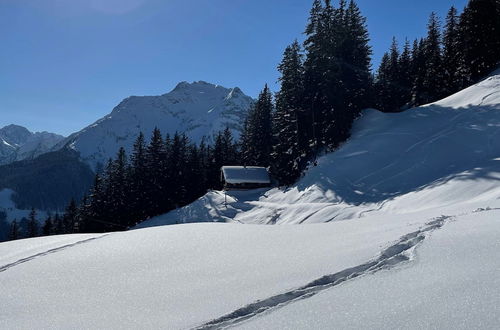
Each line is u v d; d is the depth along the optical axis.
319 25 49.41
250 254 7.99
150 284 6.63
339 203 34.00
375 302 4.30
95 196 66.94
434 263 5.19
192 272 7.09
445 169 30.56
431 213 10.36
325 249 7.38
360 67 51.75
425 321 3.65
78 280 7.32
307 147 51.59
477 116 37.16
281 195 47.94
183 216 54.94
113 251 9.50
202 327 4.47
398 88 68.00
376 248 6.45
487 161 27.83
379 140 42.56
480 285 4.15
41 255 10.02
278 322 4.29
